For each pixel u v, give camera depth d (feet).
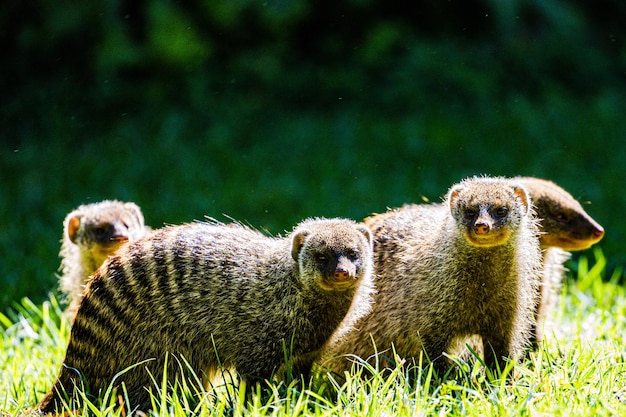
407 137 55.36
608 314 31.07
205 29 60.18
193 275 24.97
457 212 25.45
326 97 60.39
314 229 25.21
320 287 24.56
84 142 56.49
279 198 48.14
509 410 20.39
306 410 21.07
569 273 37.73
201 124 57.62
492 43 63.21
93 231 33.19
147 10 58.75
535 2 61.93
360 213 45.37
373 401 20.90
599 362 23.68
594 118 57.98
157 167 52.39
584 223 29.12
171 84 59.93
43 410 24.58
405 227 27.53
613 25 65.36
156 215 45.85
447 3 62.85
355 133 56.08
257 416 20.43
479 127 56.70
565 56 63.00
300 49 62.44
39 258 40.68
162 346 24.85
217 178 51.16
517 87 61.57
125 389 23.35
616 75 63.57
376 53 61.31
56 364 28.14
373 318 26.66
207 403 22.36
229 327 24.85
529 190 29.55
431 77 60.59
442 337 25.70
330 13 61.87
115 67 58.70
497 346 25.76
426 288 25.79
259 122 58.03
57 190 49.80
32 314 33.76
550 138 55.31
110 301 25.05
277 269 24.94
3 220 46.19
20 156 54.70
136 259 25.31
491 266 25.13
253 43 61.46
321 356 25.99
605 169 51.42
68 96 58.95
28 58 59.62
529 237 26.21
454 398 21.76
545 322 29.63
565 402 21.02
